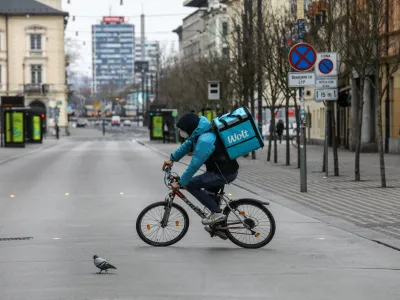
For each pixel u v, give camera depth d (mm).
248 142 22188
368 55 44281
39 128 143500
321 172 55281
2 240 25047
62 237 25625
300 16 42094
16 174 58219
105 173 58312
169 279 18141
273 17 72125
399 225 27406
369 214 30812
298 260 20750
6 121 120375
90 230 27328
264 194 39812
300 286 17359
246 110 22328
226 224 22797
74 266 19969
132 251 22375
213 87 80375
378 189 41438
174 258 21125
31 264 20312
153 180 50781
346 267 19703
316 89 47125
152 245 23328
